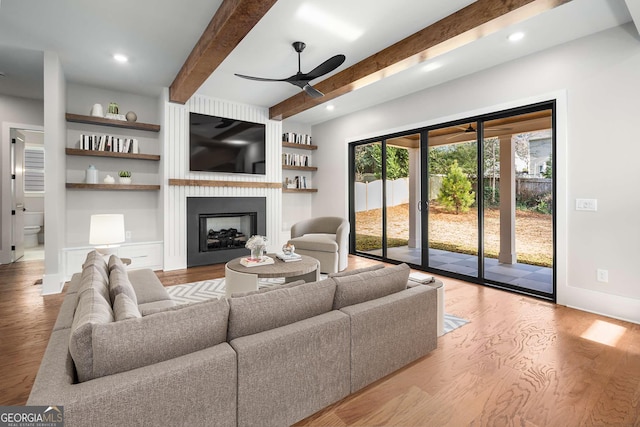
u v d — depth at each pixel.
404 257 5.17
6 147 4.96
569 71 3.19
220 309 1.36
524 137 4.02
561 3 2.27
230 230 5.54
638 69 2.80
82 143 4.39
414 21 2.88
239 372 1.33
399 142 5.22
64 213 4.20
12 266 4.90
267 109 5.67
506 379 1.95
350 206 6.06
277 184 5.75
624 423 1.58
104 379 1.09
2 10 2.73
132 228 4.96
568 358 2.21
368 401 1.73
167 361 1.21
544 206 3.95
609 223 2.97
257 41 3.24
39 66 3.86
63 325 1.56
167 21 2.90
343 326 1.69
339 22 2.90
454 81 4.21
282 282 4.10
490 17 2.49
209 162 5.04
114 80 4.36
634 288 2.85
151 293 2.43
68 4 2.65
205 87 4.61
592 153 3.06
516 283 3.83
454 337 2.52
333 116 6.16
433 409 1.68
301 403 1.53
